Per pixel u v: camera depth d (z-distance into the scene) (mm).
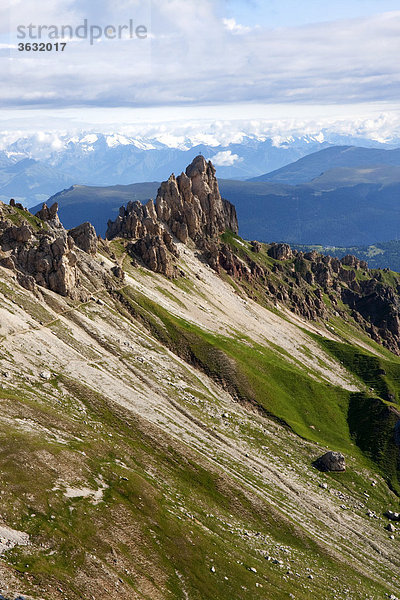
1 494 84875
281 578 101062
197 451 143500
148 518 97875
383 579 121500
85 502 92750
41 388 139875
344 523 142250
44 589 68250
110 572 78875
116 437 130750
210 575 91312
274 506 133625
